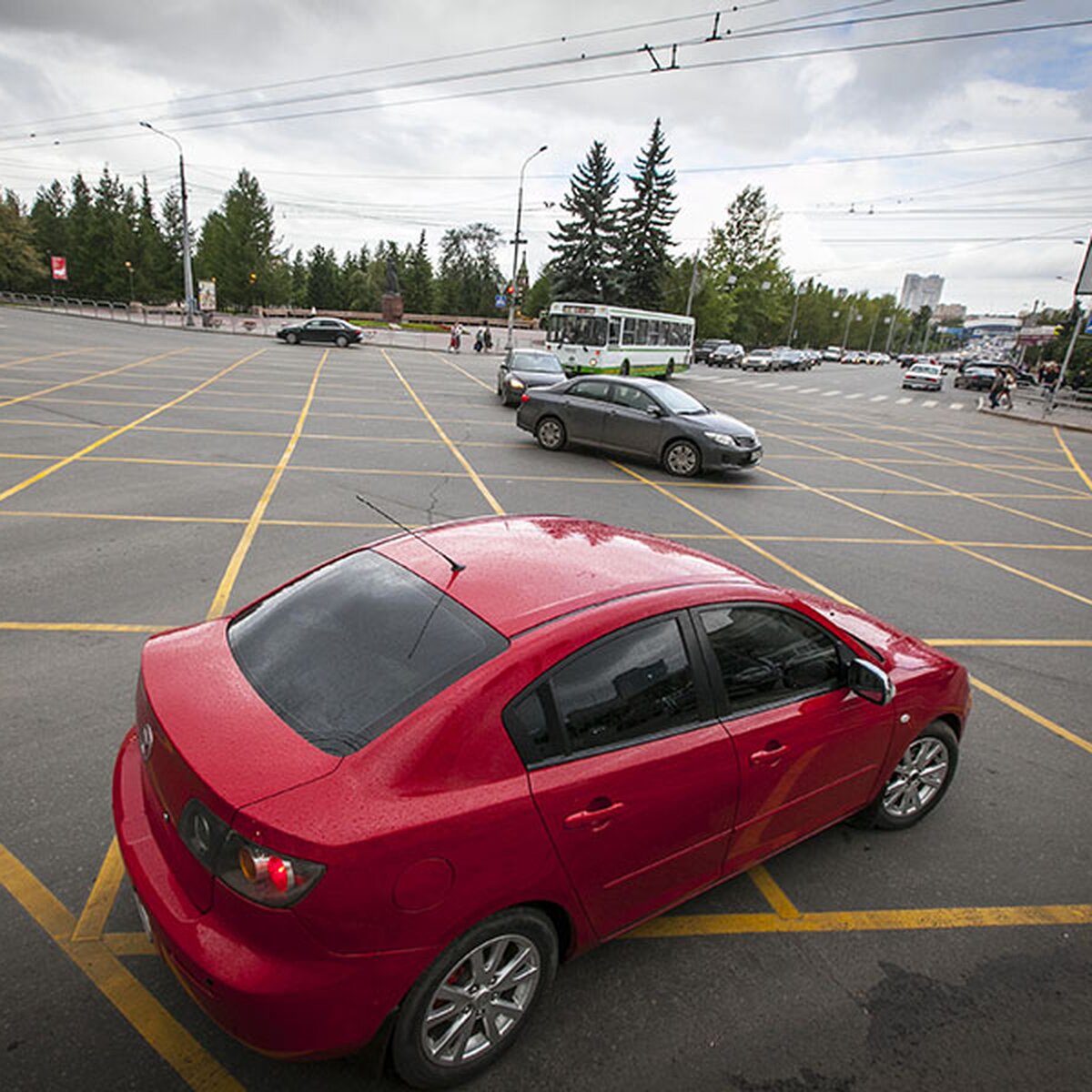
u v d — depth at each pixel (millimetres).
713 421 12859
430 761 2133
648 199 60625
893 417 27953
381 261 107250
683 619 2805
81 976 2691
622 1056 2557
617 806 2463
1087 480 16453
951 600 7664
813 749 3117
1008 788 4367
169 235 78625
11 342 27141
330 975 1979
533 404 14023
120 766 2734
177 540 7438
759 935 3154
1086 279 34469
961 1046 2707
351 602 2744
